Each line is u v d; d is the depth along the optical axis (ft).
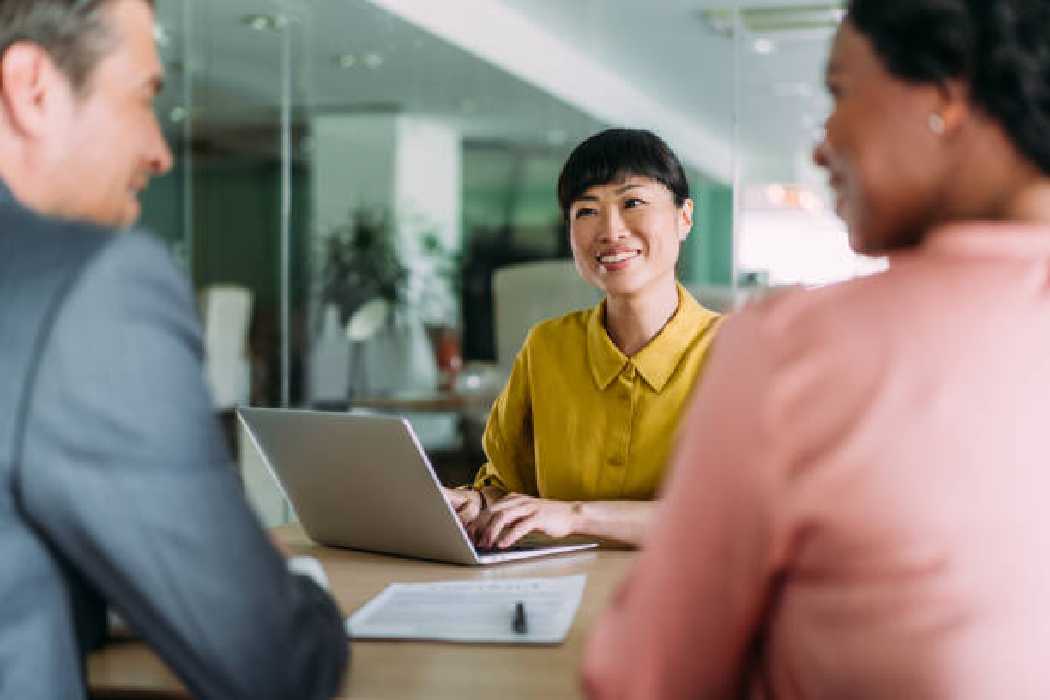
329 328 25.79
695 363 6.07
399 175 25.08
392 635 3.88
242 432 13.79
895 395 2.21
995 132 2.35
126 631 3.90
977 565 2.16
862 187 2.52
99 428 2.60
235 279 26.04
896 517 2.18
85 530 2.62
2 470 2.58
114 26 3.00
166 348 2.72
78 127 2.99
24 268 2.66
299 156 25.63
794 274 18.78
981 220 2.39
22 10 2.93
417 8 23.52
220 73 25.02
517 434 6.70
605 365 6.13
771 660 2.43
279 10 23.21
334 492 5.40
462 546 5.06
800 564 2.30
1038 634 2.17
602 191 6.03
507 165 23.97
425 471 4.85
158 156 3.25
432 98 24.48
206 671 2.78
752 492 2.28
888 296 2.31
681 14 20.67
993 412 2.19
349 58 24.62
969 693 2.16
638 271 6.03
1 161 2.97
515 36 23.04
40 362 2.57
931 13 2.32
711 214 19.74
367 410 22.61
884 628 2.20
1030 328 2.25
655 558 2.46
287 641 2.89
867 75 2.46
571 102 22.82
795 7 19.84
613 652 2.51
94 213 3.11
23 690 2.64
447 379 24.23
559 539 5.74
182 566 2.68
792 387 2.27
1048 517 2.19
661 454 6.03
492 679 3.43
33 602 2.68
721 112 20.34
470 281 24.64
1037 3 2.29
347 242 25.61
